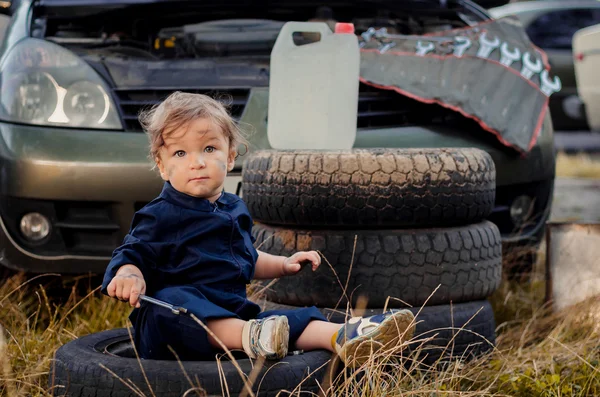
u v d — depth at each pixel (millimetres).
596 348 3232
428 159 3193
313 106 3836
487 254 3314
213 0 4598
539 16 11391
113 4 4570
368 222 3160
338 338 2498
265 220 3361
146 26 4734
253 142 3957
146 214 2578
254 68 4297
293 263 2832
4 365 2846
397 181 3137
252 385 2346
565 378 2953
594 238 3711
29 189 3814
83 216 3883
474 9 5176
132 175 3828
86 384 2400
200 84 4160
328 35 3840
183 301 2461
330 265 3154
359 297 3143
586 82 10445
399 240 3148
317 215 3176
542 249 4938
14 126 3932
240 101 4117
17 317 3541
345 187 3139
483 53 4496
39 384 2777
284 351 2432
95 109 3971
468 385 2969
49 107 3955
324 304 3191
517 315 3873
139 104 3996
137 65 4219
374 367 2553
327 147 3848
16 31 4402
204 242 2600
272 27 4719
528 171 4309
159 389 2326
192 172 2551
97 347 2707
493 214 4301
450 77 4340
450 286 3193
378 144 4078
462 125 4324
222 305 2572
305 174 3188
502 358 3117
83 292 4008
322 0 4797
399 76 4316
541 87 4453
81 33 4625
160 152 2617
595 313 3561
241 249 2672
